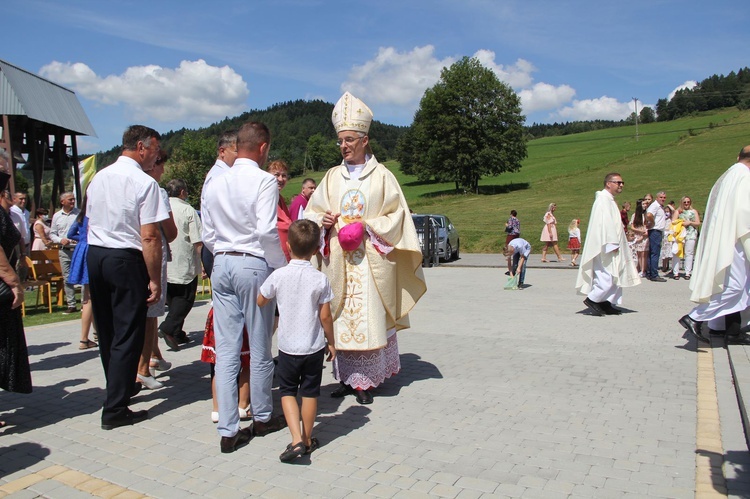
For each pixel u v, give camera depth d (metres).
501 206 44.53
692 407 5.11
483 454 4.17
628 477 3.77
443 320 9.67
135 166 4.96
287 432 4.71
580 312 10.28
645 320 9.37
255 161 4.63
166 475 3.92
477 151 60.62
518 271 13.94
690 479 3.73
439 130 61.78
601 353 7.14
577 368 6.45
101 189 4.82
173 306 7.48
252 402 4.61
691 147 67.50
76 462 4.16
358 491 3.64
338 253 5.41
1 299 4.56
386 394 5.61
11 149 17.06
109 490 3.71
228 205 4.47
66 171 21.53
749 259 6.73
